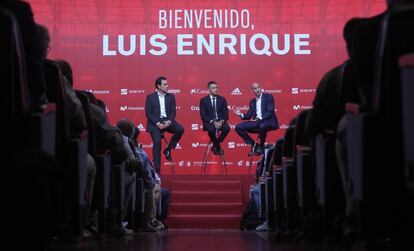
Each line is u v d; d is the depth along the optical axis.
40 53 4.03
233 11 21.48
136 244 6.79
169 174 20.06
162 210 16.92
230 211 18.02
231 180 18.61
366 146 3.67
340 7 21.33
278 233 9.63
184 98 21.33
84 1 21.36
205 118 19.75
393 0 4.10
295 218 7.62
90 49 21.31
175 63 21.36
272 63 21.36
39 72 4.05
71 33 21.28
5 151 3.49
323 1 21.36
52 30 21.23
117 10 21.39
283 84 21.34
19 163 3.32
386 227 3.96
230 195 18.27
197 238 8.95
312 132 5.64
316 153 5.81
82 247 5.48
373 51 4.00
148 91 21.31
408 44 3.42
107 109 21.22
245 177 18.62
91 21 21.36
